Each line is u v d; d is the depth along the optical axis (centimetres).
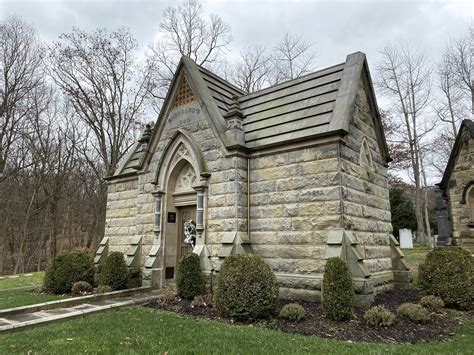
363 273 834
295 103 1134
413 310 746
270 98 1246
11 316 812
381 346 573
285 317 744
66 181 2925
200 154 1158
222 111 1253
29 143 2664
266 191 1047
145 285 1191
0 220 2772
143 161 1367
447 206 1503
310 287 895
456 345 601
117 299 1019
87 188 3250
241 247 1004
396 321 724
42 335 641
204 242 1085
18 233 3055
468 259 934
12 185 2745
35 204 2736
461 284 891
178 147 1246
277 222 1005
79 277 1227
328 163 940
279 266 977
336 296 736
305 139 976
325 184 934
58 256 1267
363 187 1055
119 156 2662
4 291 1290
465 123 1450
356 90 1023
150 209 1307
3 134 2412
